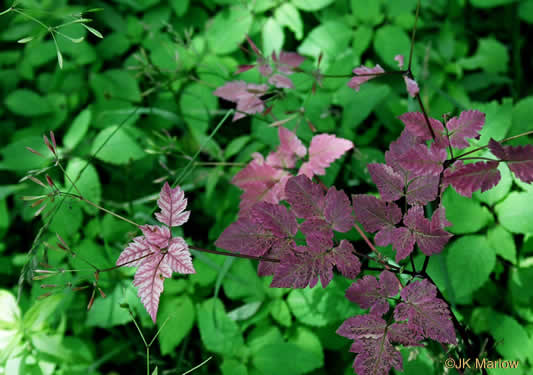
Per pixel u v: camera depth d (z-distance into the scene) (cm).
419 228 59
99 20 105
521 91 101
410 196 59
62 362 79
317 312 74
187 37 85
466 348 65
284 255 58
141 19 103
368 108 83
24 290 86
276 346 75
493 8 107
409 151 57
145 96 96
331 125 84
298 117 80
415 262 71
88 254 79
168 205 58
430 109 89
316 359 74
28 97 96
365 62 97
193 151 94
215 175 85
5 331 77
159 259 58
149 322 78
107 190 94
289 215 59
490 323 74
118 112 90
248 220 59
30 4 99
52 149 63
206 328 76
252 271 78
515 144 76
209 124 93
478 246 72
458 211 74
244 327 76
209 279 79
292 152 69
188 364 80
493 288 77
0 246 91
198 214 97
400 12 92
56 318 82
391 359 58
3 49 109
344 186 85
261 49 95
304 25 104
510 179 73
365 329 58
